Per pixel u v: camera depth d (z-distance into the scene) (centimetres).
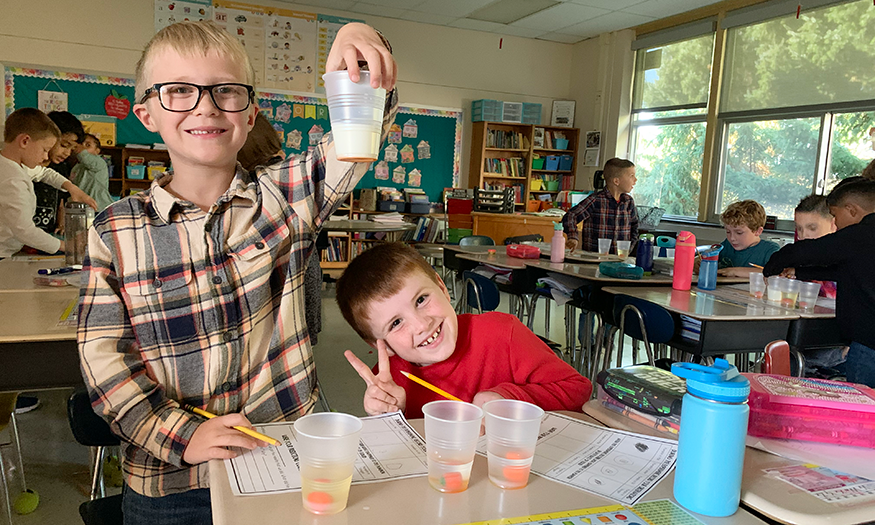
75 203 236
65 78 654
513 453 75
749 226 354
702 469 70
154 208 104
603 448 89
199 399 105
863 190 244
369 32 92
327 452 67
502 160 852
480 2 704
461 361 125
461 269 432
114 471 227
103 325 99
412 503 71
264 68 732
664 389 98
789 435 91
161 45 98
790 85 609
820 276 241
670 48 750
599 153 838
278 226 111
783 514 69
